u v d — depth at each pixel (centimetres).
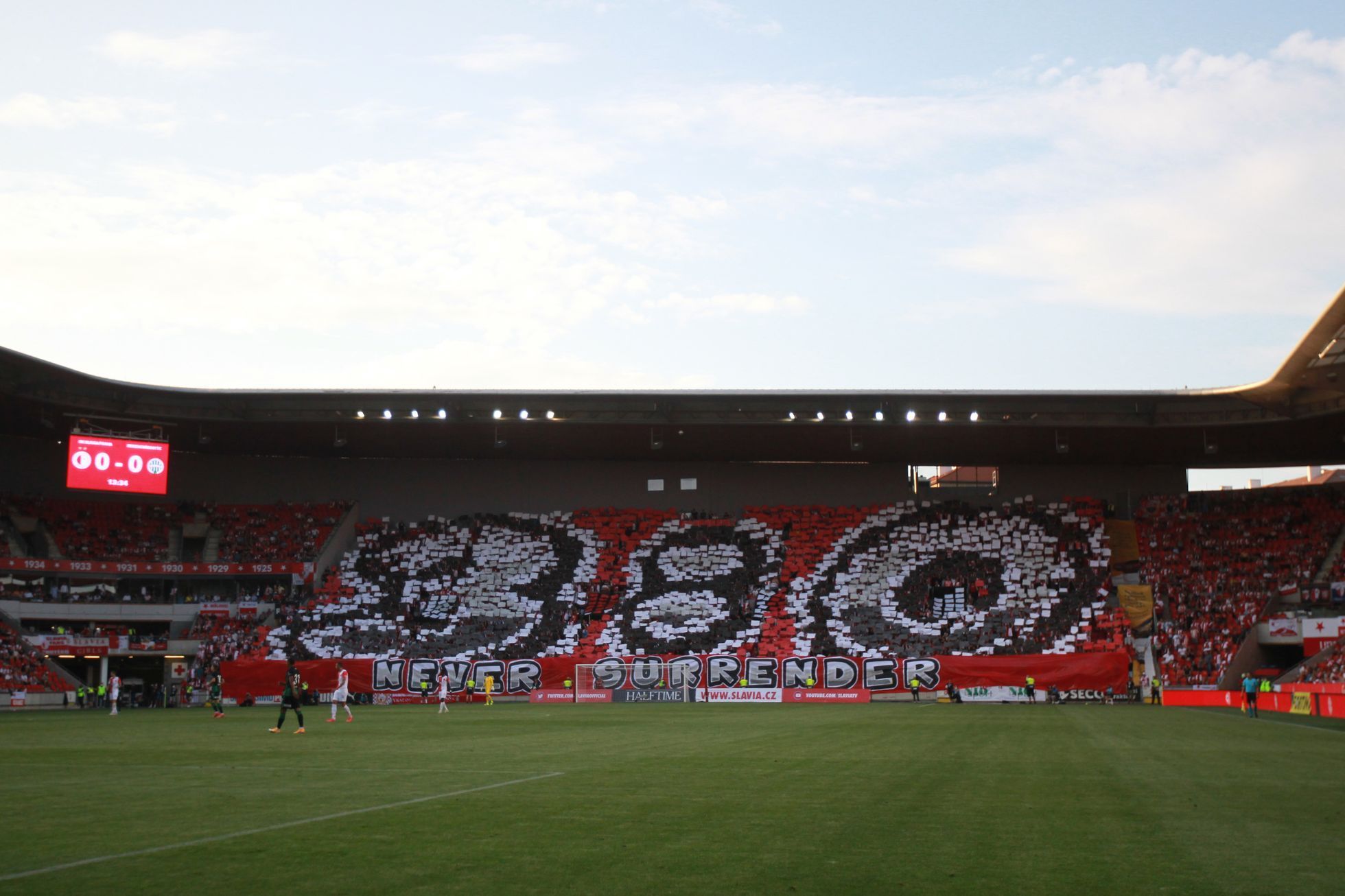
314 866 1241
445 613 7712
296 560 8131
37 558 7288
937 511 8344
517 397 7338
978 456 8350
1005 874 1209
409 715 5269
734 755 2711
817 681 6925
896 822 1571
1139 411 7169
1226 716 4838
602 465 8825
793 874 1205
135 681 7750
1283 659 7175
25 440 8019
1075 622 7194
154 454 7156
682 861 1277
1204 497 8188
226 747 3062
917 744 3095
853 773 2270
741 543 8269
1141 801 1816
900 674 6838
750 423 7512
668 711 5612
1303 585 7244
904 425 7531
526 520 8575
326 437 8119
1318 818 1622
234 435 8031
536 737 3475
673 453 8556
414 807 1723
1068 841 1414
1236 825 1552
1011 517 8212
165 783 2084
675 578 7994
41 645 6925
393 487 8769
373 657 7175
